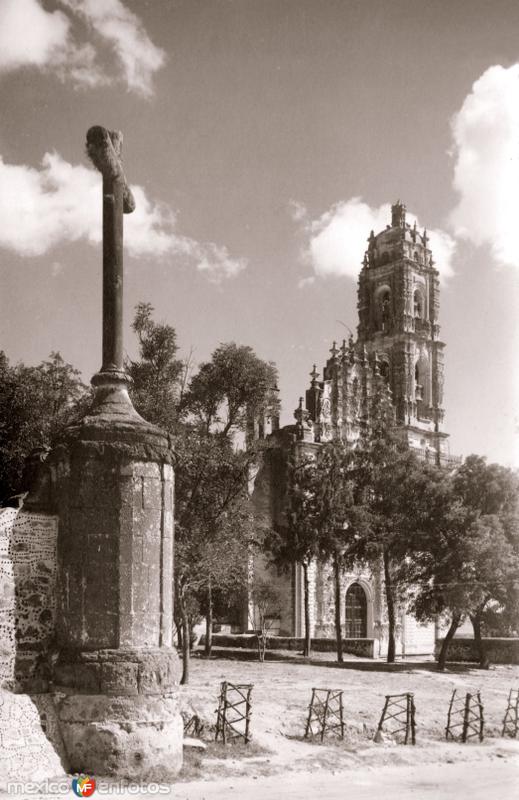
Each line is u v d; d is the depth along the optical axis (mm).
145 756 16734
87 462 17609
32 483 18281
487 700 34688
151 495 17891
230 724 22062
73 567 17391
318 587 63500
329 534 51531
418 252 79812
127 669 16922
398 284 77812
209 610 49750
